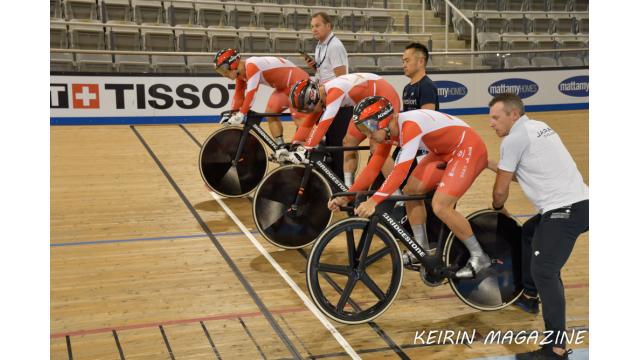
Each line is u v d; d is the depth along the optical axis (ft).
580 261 11.57
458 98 28.19
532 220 9.06
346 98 11.50
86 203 14.88
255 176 15.31
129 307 9.57
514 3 35.68
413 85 11.90
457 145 8.79
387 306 9.00
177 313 9.38
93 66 24.50
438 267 8.96
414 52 11.73
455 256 9.23
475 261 8.98
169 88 24.64
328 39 14.44
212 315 9.33
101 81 23.88
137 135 22.49
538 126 8.12
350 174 13.07
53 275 10.75
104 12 28.14
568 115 28.66
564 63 30.22
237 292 10.17
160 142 21.52
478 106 28.50
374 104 8.28
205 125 24.67
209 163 15.02
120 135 22.40
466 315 9.45
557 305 7.89
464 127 8.86
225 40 27.96
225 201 15.26
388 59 28.17
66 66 24.32
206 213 14.34
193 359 8.02
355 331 8.87
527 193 8.18
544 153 7.94
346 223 8.64
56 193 15.60
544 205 7.96
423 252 8.95
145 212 14.33
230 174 15.16
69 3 27.73
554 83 29.60
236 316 9.31
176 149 20.57
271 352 8.23
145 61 25.86
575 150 21.72
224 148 15.07
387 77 26.73
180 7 29.32
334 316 8.75
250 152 15.21
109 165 18.37
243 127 15.02
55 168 17.85
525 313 9.55
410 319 9.29
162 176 17.40
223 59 13.66
